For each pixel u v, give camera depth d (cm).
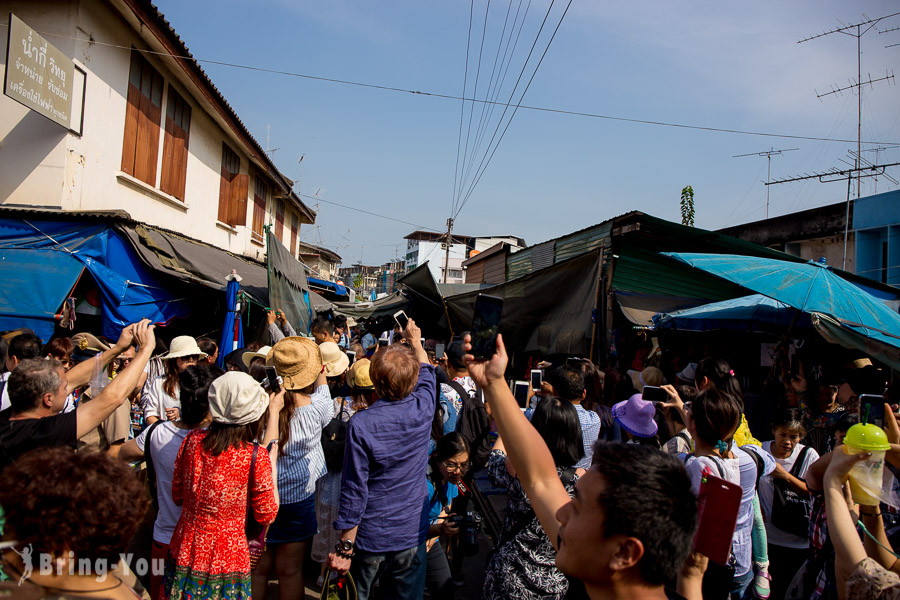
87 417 278
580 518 147
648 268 845
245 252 1527
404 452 323
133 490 167
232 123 1198
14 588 153
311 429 366
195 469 279
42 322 632
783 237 1495
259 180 1648
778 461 381
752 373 775
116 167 836
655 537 135
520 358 1026
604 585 143
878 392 547
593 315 818
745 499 301
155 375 546
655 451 151
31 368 287
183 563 272
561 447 301
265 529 310
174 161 1048
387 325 1753
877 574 202
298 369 361
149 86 937
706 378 443
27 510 152
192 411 315
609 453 150
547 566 270
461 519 371
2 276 644
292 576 358
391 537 316
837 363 643
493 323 210
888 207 1247
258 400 287
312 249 3300
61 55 689
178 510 311
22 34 621
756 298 736
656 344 838
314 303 1416
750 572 310
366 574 314
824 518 284
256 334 1032
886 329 522
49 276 650
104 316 679
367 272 8456
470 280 2456
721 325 729
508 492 301
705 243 821
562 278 895
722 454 290
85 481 156
